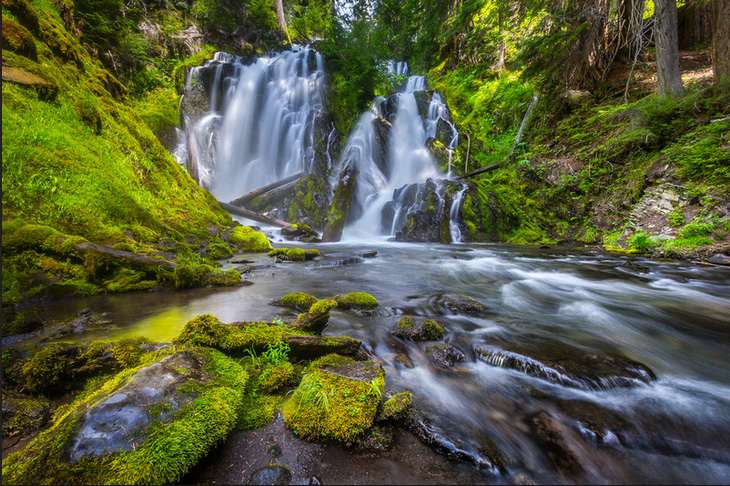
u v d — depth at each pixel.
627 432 2.03
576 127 13.41
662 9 10.15
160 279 4.91
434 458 1.76
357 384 2.24
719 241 7.78
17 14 6.91
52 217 4.77
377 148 19.66
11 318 3.24
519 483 1.64
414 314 4.14
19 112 5.39
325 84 21.22
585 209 11.61
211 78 19.83
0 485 1.33
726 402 2.38
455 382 2.58
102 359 2.36
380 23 23.44
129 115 9.68
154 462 1.48
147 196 7.45
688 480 1.71
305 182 15.74
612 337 3.56
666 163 9.71
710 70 11.61
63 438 1.52
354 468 1.67
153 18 21.78
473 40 20.31
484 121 18.44
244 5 27.02
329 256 8.57
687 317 4.23
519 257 8.87
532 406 2.29
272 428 1.92
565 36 12.90
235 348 2.64
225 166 19.38
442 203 13.06
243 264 7.16
